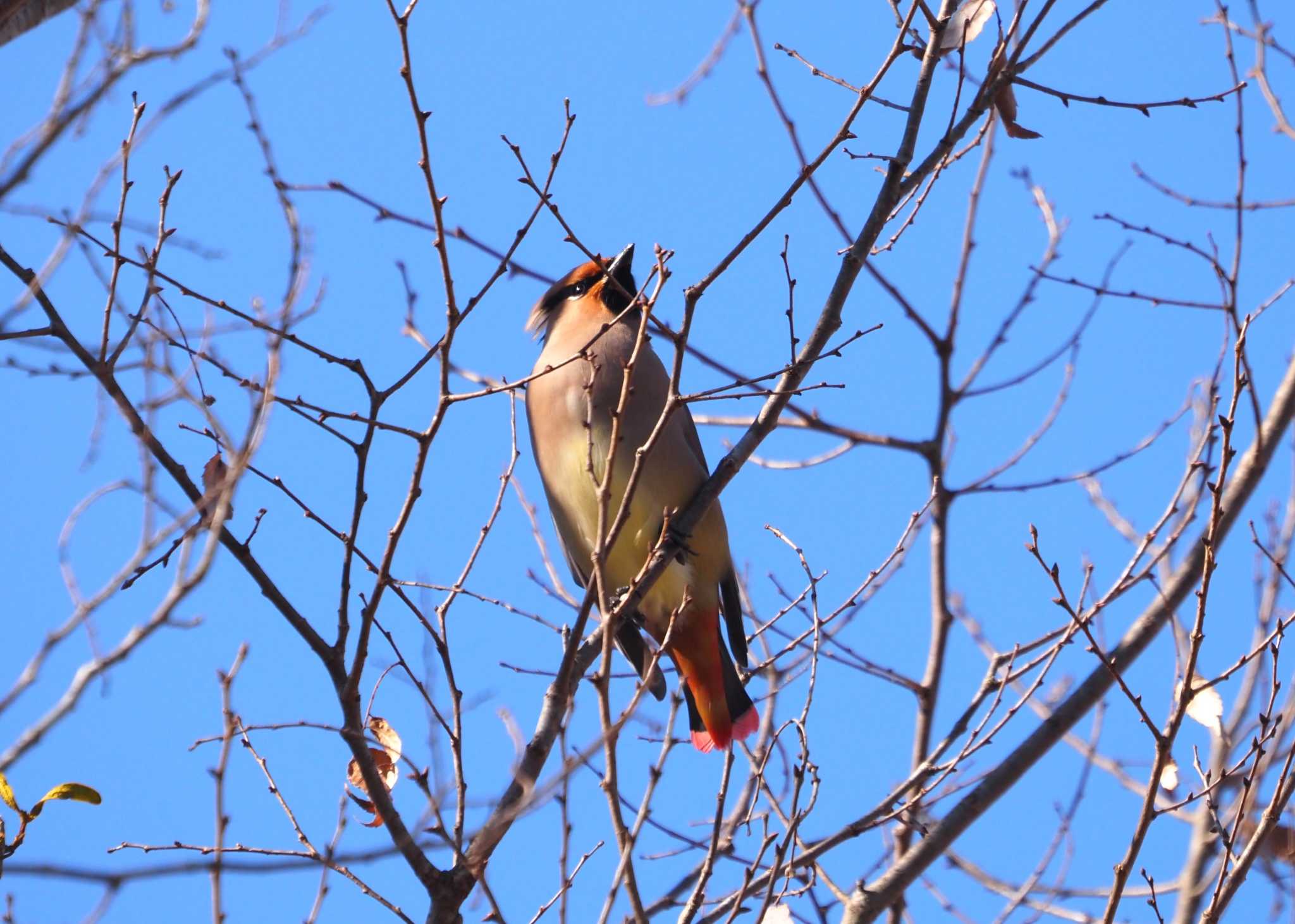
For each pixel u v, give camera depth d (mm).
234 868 6359
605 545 7672
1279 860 10000
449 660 7797
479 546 8258
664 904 9680
